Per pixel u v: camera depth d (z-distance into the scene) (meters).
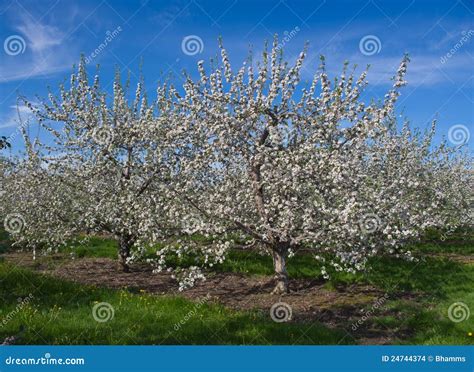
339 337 7.57
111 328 7.53
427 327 8.21
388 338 7.80
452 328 7.98
